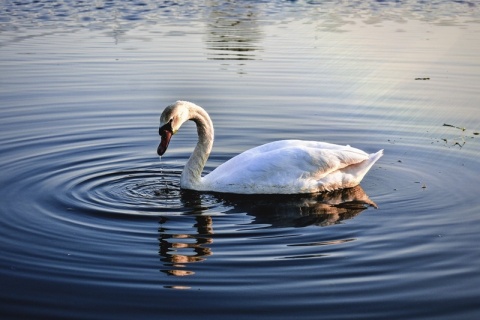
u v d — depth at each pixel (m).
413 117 14.26
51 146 12.47
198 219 9.61
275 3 26.59
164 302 7.35
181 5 26.08
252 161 10.83
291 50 19.47
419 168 11.71
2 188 10.51
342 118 14.21
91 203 10.05
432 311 7.22
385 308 7.25
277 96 15.53
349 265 8.18
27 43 20.00
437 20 23.44
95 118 14.01
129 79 16.61
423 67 17.75
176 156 12.37
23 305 7.28
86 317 7.07
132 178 11.21
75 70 17.30
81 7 25.41
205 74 17.11
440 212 9.84
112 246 8.63
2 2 26.05
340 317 7.08
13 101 14.91
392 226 9.37
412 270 8.07
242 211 9.98
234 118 14.13
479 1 26.80
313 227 9.36
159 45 19.92
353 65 17.95
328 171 10.84
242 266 8.14
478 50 19.33
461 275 7.95
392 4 26.39
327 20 23.56
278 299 7.41
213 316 7.11
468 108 14.76
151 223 9.42
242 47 19.81
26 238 8.81
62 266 8.09
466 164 11.81
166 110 10.57
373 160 11.16
